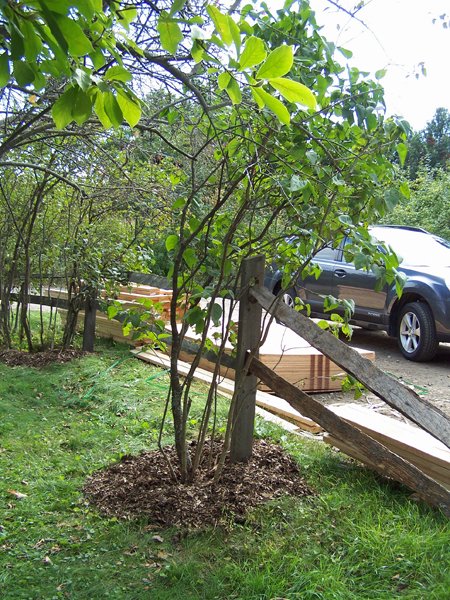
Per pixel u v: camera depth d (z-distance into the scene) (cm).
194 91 266
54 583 287
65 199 760
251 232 380
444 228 1554
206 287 373
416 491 340
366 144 347
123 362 743
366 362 331
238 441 409
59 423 533
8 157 671
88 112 188
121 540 323
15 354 780
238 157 366
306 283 1045
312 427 518
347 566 299
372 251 329
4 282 834
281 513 350
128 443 473
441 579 285
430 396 689
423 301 884
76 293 786
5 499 377
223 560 306
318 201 352
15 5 159
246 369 386
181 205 379
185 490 369
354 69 342
